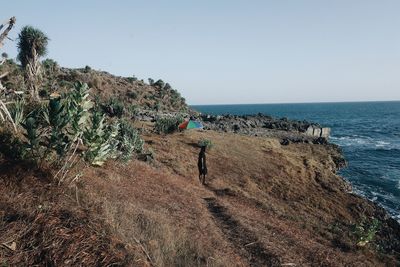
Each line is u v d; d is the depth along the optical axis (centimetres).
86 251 572
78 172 943
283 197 2478
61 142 855
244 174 2816
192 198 1509
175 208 1219
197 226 1085
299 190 2661
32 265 531
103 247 589
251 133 5559
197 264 768
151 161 2272
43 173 819
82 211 683
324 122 13062
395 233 2198
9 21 852
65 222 622
